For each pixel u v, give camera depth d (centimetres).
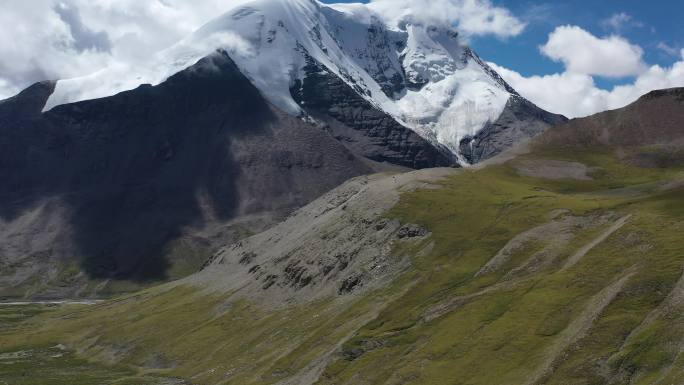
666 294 11244
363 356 14262
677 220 14250
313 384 14138
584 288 12975
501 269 16162
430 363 12738
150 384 18512
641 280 11794
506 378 11156
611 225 16075
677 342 9794
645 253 13125
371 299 17738
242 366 17588
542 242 16750
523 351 11775
